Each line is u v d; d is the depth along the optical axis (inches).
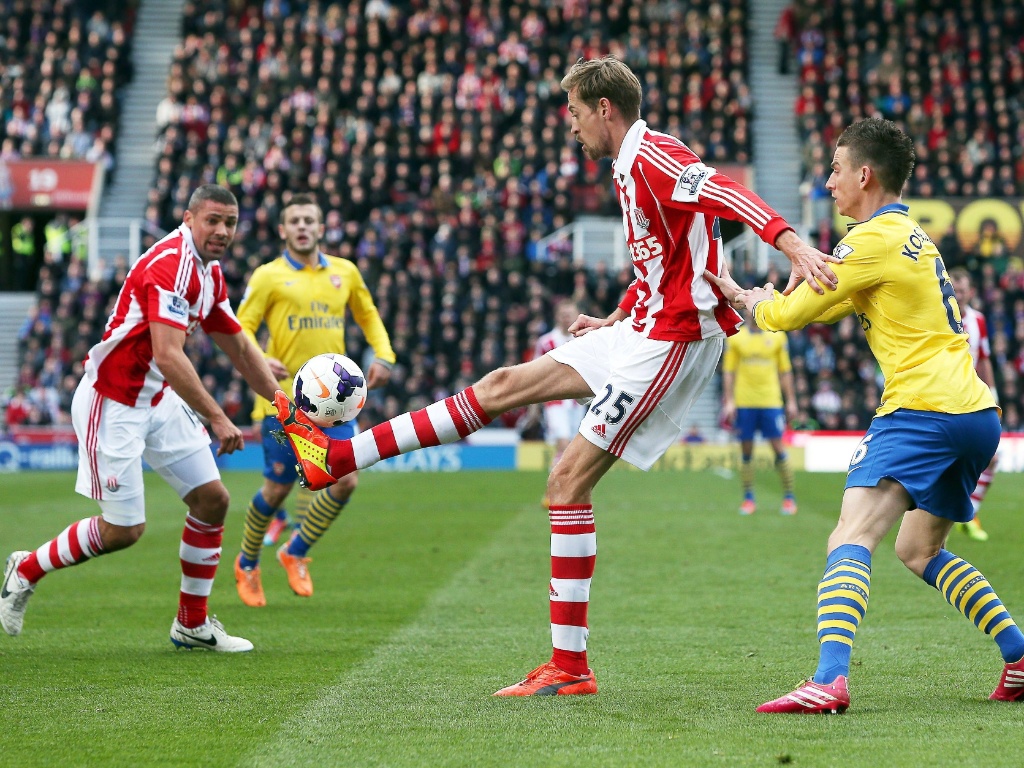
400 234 3299.7
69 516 1815.9
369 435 671.1
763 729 556.1
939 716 585.0
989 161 3676.2
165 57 4148.6
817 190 3523.6
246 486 2421.3
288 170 3501.5
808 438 2997.0
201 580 794.2
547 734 551.2
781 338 1846.7
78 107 3779.5
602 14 4119.1
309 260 1128.2
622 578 1152.2
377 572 1215.6
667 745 526.0
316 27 3868.1
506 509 1945.1
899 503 615.2
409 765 500.7
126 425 788.0
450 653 785.6
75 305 3218.5
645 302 660.1
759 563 1262.3
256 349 868.0
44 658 773.3
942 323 617.0
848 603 598.2
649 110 3745.1
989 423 613.3
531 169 3518.7
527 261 3361.2
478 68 3885.3
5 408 3223.4
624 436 655.8
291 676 708.7
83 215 3737.7
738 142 3737.7
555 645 661.3
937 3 4126.5
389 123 3676.2
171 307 767.7
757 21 4274.1
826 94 3983.8
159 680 697.0
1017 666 620.7
